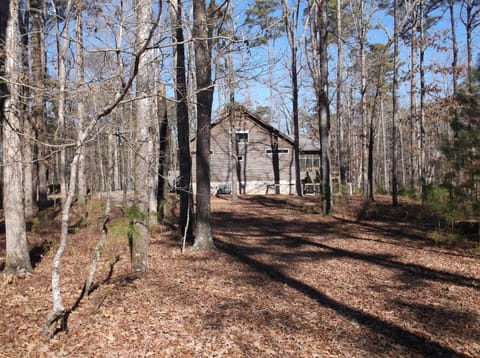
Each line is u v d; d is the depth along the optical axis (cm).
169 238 1110
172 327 512
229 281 722
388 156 5056
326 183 1617
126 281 693
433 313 576
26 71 598
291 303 616
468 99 941
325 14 1578
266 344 474
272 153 2738
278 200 2172
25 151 706
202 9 855
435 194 1007
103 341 466
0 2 590
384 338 495
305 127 3412
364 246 1052
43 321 514
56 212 1546
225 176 2691
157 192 1364
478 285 701
